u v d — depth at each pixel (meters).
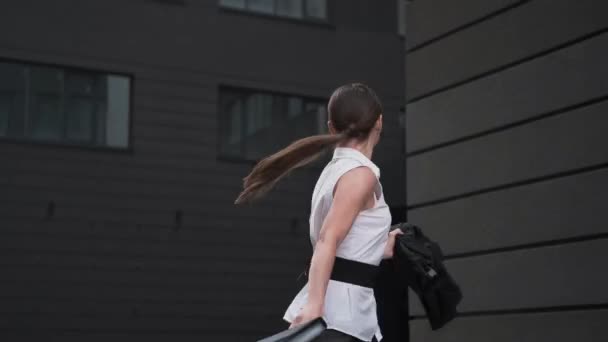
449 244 6.69
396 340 12.33
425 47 7.13
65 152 15.52
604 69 5.52
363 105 3.06
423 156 7.05
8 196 15.01
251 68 17.09
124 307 15.53
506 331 6.12
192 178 16.38
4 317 14.67
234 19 17.12
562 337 5.67
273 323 16.61
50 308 15.00
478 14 6.57
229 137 16.88
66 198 15.39
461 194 6.62
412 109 7.21
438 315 3.12
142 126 16.12
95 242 15.51
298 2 17.70
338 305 2.91
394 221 17.12
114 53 16.02
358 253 2.95
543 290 5.84
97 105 15.88
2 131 15.15
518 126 6.18
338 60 17.78
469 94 6.63
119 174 15.84
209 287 16.22
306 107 17.52
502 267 6.20
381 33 18.22
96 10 15.98
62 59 15.58
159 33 16.47
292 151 2.94
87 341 15.17
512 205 6.16
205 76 16.72
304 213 17.12
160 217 16.03
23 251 14.98
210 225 16.39
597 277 5.45
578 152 5.67
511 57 6.26
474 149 6.55
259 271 16.64
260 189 2.94
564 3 5.86
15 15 15.38
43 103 15.49
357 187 2.89
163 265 15.93
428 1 7.12
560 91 5.84
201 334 16.02
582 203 5.60
